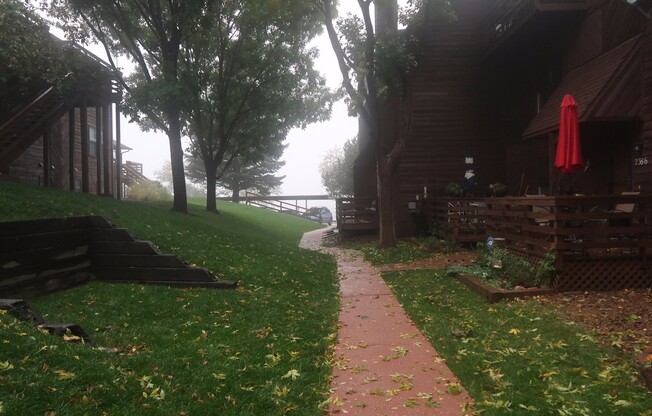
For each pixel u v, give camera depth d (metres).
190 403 3.74
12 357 3.75
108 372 3.89
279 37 20.39
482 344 5.51
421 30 15.00
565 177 12.41
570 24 13.89
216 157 21.62
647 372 4.29
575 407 3.82
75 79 14.91
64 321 5.92
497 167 18.06
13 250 6.88
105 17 16.38
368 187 22.61
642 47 10.55
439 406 4.02
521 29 14.41
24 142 13.32
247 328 6.16
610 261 7.84
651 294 7.40
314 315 7.08
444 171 18.08
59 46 15.92
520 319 6.45
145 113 16.50
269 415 3.71
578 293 7.67
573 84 12.86
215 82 20.95
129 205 14.20
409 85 14.83
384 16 15.43
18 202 9.46
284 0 15.27
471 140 18.12
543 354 5.07
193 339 5.64
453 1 18.06
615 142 11.91
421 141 18.12
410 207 18.09
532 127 13.75
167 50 15.86
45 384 3.39
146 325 6.09
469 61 18.12
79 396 3.38
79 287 7.83
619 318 6.22
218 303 7.31
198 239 11.74
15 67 13.28
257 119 22.47
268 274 9.70
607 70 11.34
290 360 4.98
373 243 17.20
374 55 14.17
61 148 20.14
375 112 14.87
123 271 8.46
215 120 23.09
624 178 11.59
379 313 7.35
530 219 8.86
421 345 5.71
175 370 4.44
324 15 15.06
